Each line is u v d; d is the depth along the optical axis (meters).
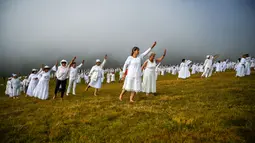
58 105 12.57
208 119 7.71
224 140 6.03
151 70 13.45
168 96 12.88
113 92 18.31
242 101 10.30
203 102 10.55
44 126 8.52
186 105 10.12
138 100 12.05
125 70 11.35
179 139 6.29
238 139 6.03
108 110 9.97
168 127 7.21
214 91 13.68
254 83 16.88
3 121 9.49
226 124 7.18
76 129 7.86
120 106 10.62
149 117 8.54
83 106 11.38
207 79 22.08
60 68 15.16
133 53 11.30
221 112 8.51
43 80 15.67
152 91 13.54
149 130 7.16
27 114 10.68
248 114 8.02
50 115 10.21
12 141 7.19
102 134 7.23
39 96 15.47
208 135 6.39
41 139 7.29
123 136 6.90
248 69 25.69
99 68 16.84
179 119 7.83
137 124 7.84
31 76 19.34
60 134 7.55
